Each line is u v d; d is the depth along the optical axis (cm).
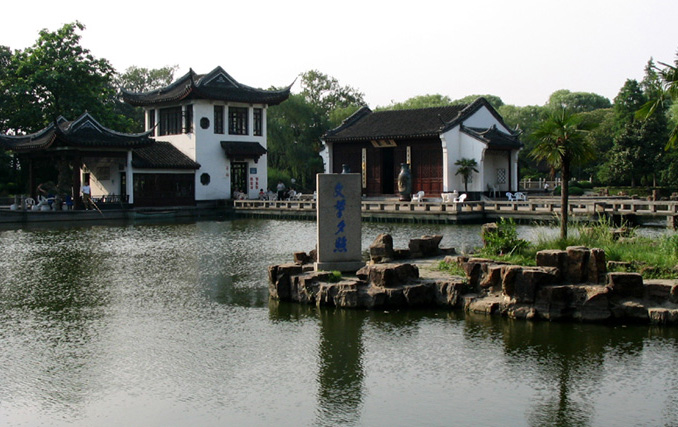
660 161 6147
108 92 5984
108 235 3581
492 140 5188
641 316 1393
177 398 1061
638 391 1051
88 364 1228
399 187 5091
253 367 1198
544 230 3219
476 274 1582
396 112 5897
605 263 1452
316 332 1405
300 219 4778
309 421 966
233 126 5681
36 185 5434
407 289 1575
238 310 1625
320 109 8119
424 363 1198
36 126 5444
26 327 1494
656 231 3262
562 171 1991
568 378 1109
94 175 5297
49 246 3034
